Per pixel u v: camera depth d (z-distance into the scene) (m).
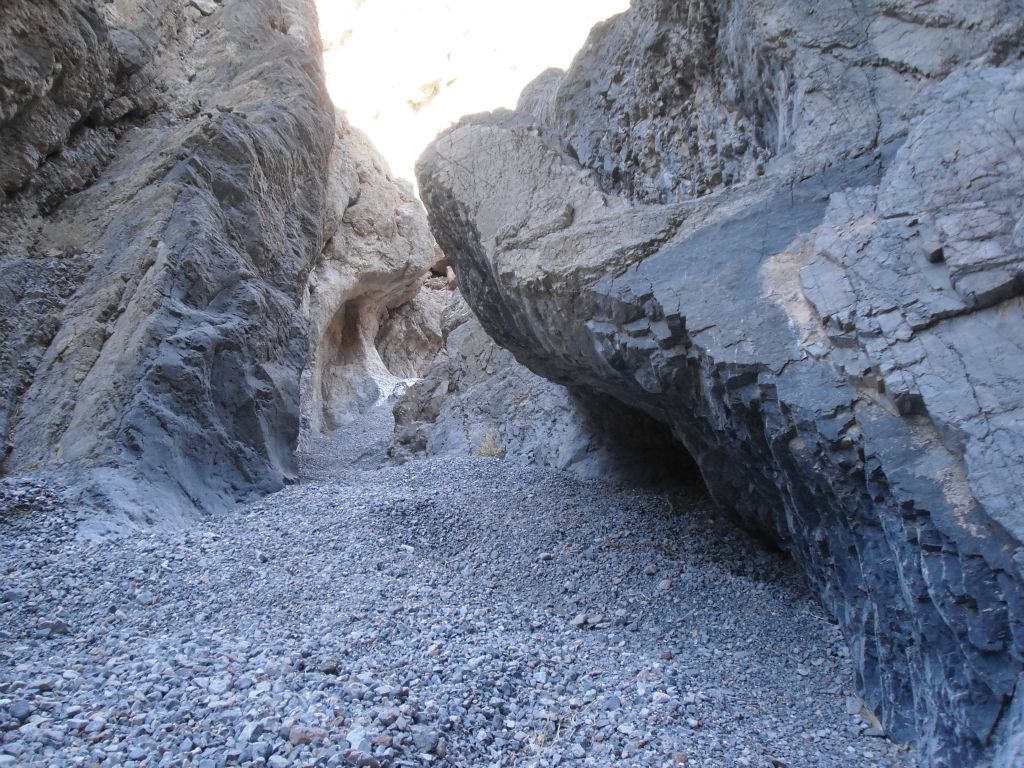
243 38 15.34
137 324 9.09
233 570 5.97
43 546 6.39
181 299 9.69
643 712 3.93
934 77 4.41
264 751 3.12
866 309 3.71
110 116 11.84
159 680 3.80
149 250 9.81
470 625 5.01
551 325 6.00
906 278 3.70
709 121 6.17
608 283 5.14
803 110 4.84
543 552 6.98
